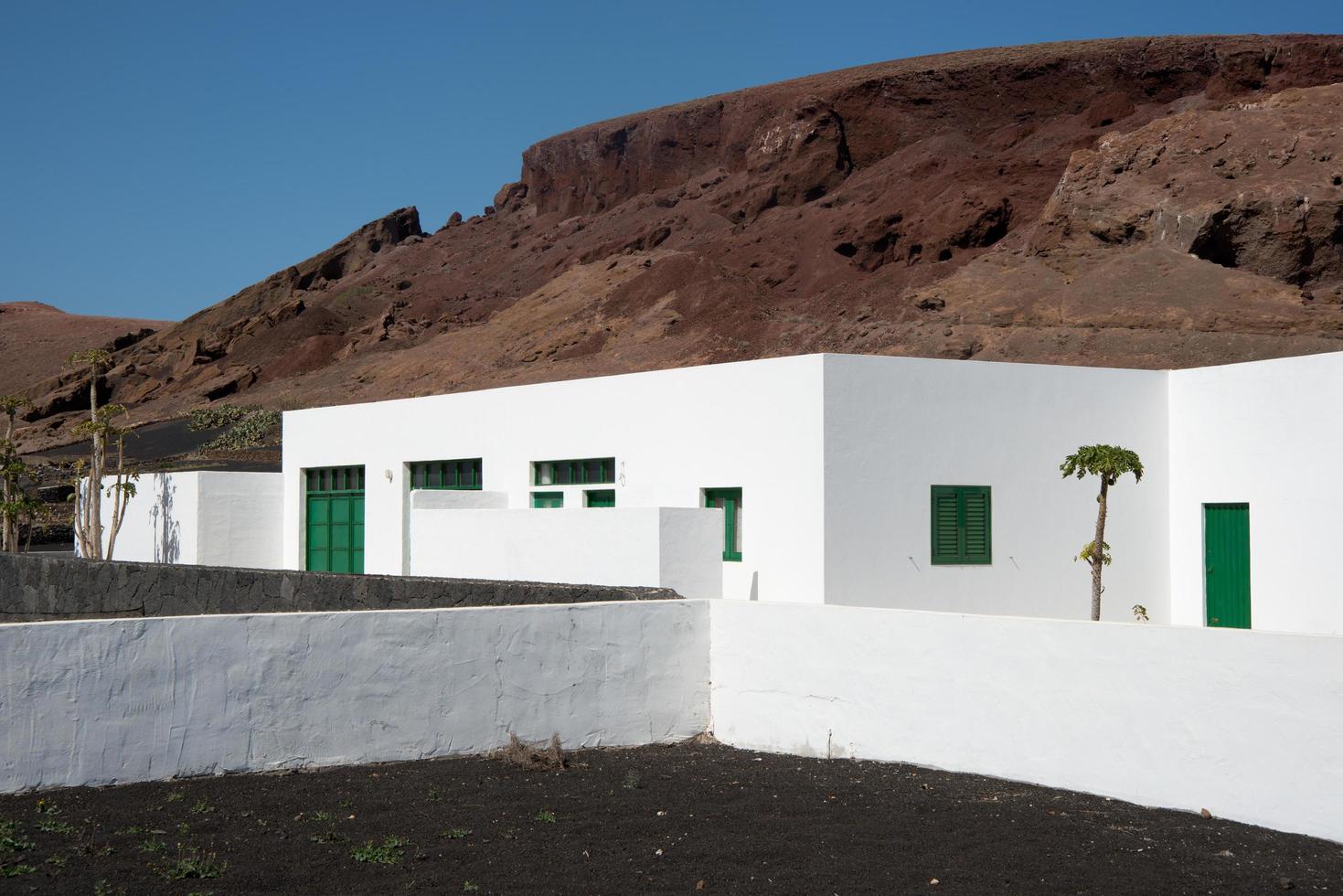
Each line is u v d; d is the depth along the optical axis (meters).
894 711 10.47
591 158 136.38
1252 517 18.56
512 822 8.41
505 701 10.56
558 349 77.62
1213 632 8.66
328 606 14.66
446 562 19.92
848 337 64.25
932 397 17.59
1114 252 63.09
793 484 16.86
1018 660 9.73
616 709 11.14
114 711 8.88
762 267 93.88
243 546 26.77
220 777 9.26
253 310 125.06
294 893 6.79
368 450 24.61
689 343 71.56
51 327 162.38
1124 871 7.44
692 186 122.44
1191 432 19.62
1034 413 18.59
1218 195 61.09
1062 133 103.50
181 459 61.22
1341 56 97.94
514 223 142.00
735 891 7.05
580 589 14.05
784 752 11.06
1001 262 67.75
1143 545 19.58
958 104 114.88
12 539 35.69
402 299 119.50
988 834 8.25
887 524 17.05
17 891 6.59
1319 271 58.81
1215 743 8.62
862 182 106.94
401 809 8.64
